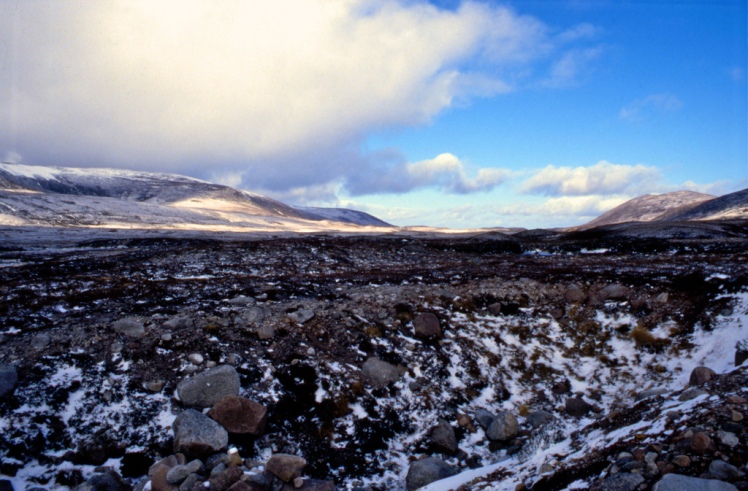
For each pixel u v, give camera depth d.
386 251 32.09
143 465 7.53
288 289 16.09
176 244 38.97
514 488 6.29
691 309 13.08
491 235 51.66
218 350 10.48
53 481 6.96
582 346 12.93
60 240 39.16
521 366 12.17
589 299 15.02
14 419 7.64
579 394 11.01
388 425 9.53
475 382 11.34
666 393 8.88
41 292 13.82
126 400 8.64
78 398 8.44
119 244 37.78
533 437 8.91
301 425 8.98
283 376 10.12
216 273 20.70
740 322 11.48
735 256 21.42
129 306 12.84
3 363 8.88
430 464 7.99
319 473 8.08
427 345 12.46
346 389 10.12
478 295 15.54
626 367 11.66
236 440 8.10
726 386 6.84
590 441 7.04
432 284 17.17
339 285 17.28
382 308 14.16
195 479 6.70
